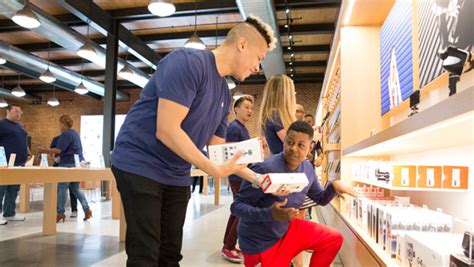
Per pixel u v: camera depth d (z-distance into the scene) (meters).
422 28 2.40
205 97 1.39
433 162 2.23
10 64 11.98
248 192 1.85
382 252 1.75
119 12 8.55
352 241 2.44
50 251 3.44
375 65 3.61
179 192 1.50
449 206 1.98
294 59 12.27
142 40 10.42
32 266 2.93
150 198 1.32
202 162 1.25
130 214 1.31
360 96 3.59
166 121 1.24
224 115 1.66
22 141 5.04
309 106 14.75
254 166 1.94
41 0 7.91
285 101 2.53
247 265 1.94
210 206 7.27
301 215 2.64
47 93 17.11
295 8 8.08
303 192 1.99
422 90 2.38
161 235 1.50
